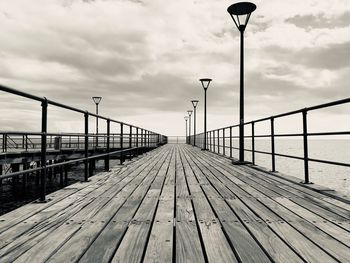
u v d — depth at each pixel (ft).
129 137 33.40
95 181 17.97
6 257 6.32
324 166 259.39
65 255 6.44
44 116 11.90
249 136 28.66
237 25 32.40
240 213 10.19
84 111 16.78
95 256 6.40
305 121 16.44
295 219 9.40
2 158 39.78
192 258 6.37
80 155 63.41
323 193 13.66
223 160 35.55
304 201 12.11
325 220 9.29
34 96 10.81
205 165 28.84
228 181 17.97
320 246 6.98
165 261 6.19
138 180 18.43
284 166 246.88
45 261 6.13
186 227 8.59
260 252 6.66
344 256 6.37
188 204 11.67
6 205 45.44
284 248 6.89
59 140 55.98
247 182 17.52
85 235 7.79
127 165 28.63
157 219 9.42
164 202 12.03
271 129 22.17
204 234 7.95
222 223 9.00
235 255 6.66
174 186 16.15
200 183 17.21
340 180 180.04
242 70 32.04
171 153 52.49
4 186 64.23
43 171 11.95
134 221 9.19
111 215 9.88
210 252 6.68
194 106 103.40
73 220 9.23
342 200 12.05
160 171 23.50
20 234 7.83
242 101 31.73
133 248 6.88
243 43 32.35
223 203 11.84
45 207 11.01
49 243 7.16
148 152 55.93
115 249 6.88
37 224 8.79
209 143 61.41
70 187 15.69
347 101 11.56
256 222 9.07
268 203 11.75
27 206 11.15
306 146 16.43
